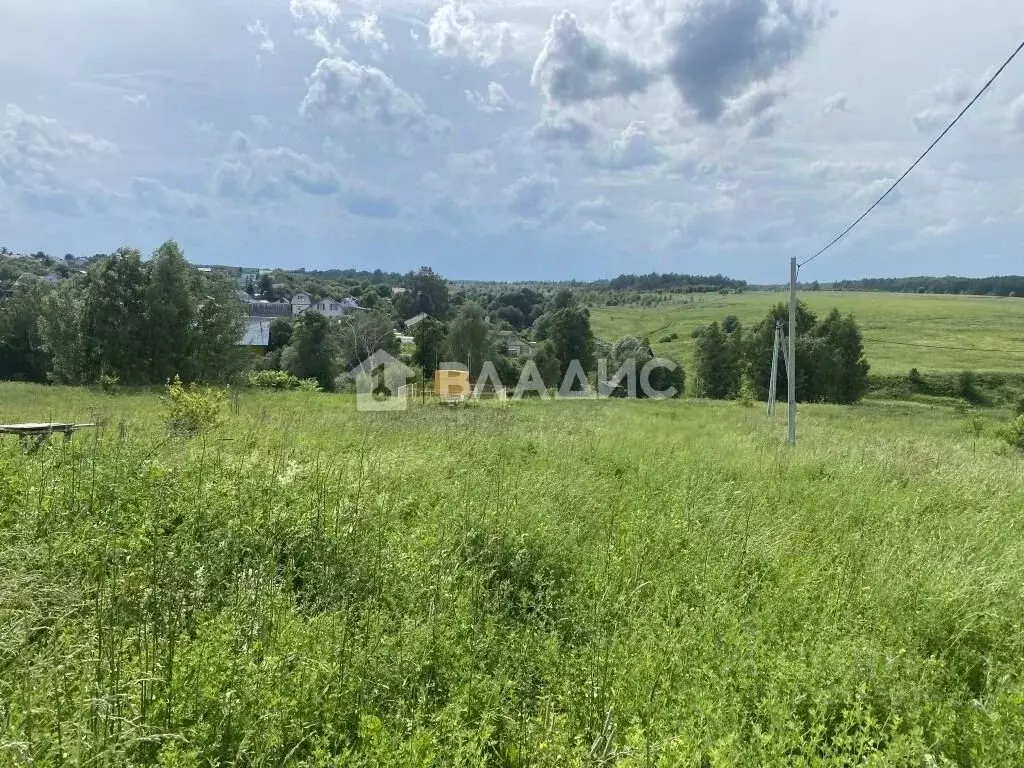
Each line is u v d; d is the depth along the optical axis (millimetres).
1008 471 10742
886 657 3541
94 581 3727
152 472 5344
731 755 2619
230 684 2816
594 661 3400
